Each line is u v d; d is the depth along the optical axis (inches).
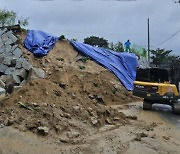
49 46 843.4
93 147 377.4
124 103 729.6
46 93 491.2
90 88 724.7
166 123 553.9
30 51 803.4
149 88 649.6
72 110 467.8
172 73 672.4
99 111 491.2
